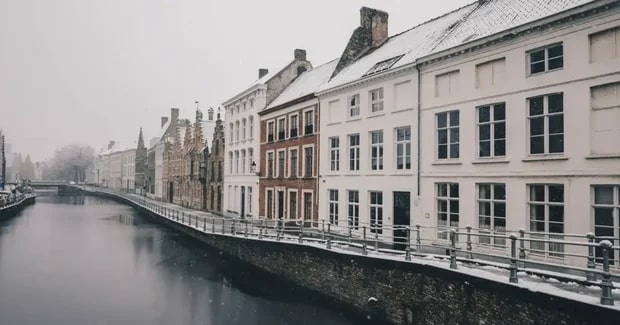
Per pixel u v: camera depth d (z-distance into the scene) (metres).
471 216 16.39
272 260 21.58
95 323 15.80
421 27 23.84
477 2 20.67
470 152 16.50
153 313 16.91
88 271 23.80
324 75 29.88
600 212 12.75
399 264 14.19
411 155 19.27
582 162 13.02
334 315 16.39
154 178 78.62
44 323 15.75
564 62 13.55
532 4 15.73
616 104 12.45
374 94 21.97
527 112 14.68
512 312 10.45
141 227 42.41
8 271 23.53
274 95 35.16
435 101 18.12
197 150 51.41
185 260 26.72
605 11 12.51
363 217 22.06
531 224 14.51
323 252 17.91
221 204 43.50
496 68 15.80
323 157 25.39
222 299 18.64
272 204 32.06
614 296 9.65
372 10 27.69
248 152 36.72
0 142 76.38
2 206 47.47
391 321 14.47
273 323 15.66
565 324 9.27
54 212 57.62
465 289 11.84
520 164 14.72
